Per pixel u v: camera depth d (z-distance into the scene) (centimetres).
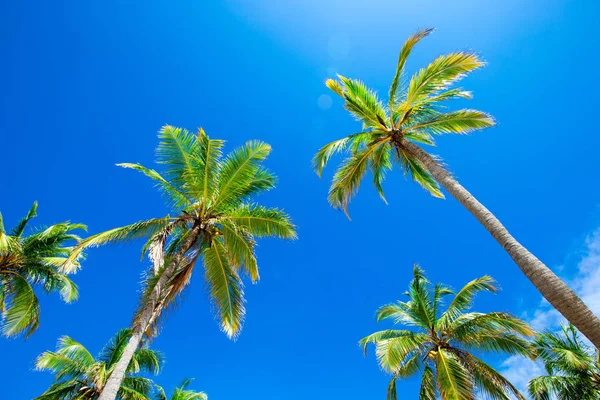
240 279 1120
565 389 1400
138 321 891
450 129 1154
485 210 857
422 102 1161
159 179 1117
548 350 1503
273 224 1193
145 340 934
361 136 1232
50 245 1576
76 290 1653
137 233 1034
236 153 1156
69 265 895
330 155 1217
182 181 1137
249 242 1139
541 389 1437
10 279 1412
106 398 693
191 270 1057
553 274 680
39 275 1502
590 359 1462
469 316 1507
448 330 1506
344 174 1192
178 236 1190
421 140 1244
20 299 1388
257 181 1210
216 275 1138
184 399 2008
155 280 1032
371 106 1203
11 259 1431
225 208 1180
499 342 1368
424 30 1088
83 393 1342
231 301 1088
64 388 1387
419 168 1283
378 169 1297
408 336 1501
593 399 1369
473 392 1254
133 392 1460
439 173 1015
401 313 1686
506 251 771
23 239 1504
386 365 1425
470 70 1051
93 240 944
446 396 1299
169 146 1129
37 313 1435
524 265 717
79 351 1602
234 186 1170
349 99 1216
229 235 1162
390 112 1180
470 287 1528
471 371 1424
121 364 768
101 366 1410
